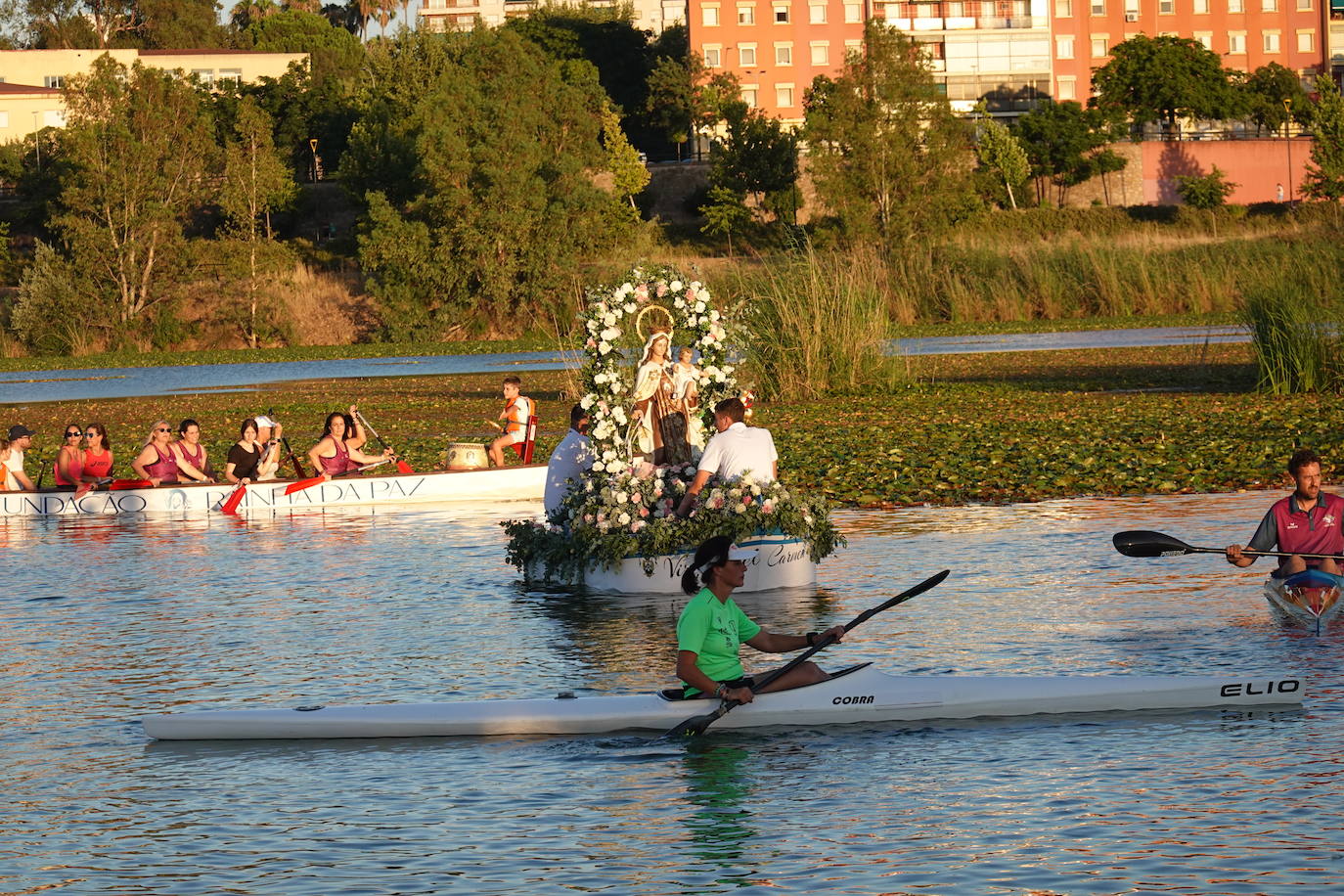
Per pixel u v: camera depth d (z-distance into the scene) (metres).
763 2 175.12
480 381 72.12
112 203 113.88
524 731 14.99
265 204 119.38
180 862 11.70
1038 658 17.11
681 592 22.42
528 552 23.77
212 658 18.78
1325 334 47.50
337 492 34.16
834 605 20.72
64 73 176.50
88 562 26.92
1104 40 183.12
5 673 18.28
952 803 12.47
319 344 115.94
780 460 36.22
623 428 24.64
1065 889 10.56
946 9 174.38
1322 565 19.05
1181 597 20.33
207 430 51.59
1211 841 11.35
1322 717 14.48
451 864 11.48
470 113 114.38
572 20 193.62
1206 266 93.12
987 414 45.16
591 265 115.31
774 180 140.25
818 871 11.10
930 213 123.06
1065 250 98.69
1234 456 33.50
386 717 15.09
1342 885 10.41
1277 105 169.25
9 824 12.75
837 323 54.81
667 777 13.50
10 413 62.94
